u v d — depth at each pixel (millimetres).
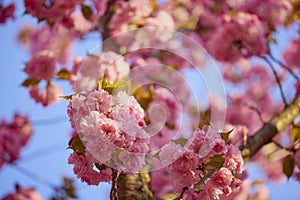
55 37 6789
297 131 5012
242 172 3760
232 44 6129
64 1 5969
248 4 6508
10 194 6688
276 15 6418
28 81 6141
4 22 6789
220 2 6812
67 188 6027
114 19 5852
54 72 6164
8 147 6844
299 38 7578
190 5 6750
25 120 7117
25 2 5938
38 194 6727
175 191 3607
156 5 6270
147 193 4207
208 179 3580
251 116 7090
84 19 6195
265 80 7586
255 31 6078
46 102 6180
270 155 6098
